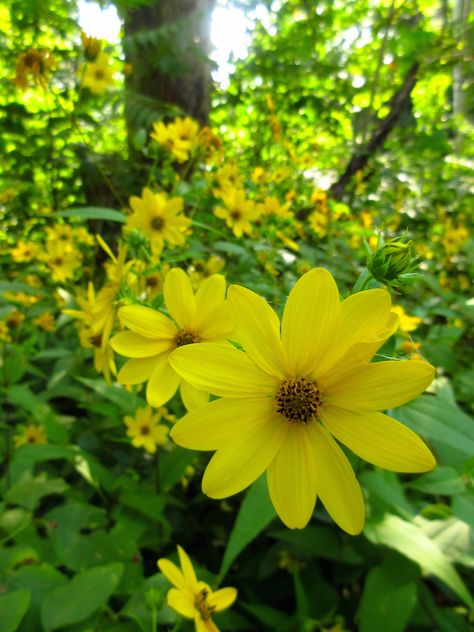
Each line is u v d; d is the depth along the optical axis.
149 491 0.23
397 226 0.55
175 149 0.34
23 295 0.41
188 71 0.49
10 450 0.25
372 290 0.10
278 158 0.58
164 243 0.28
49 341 0.39
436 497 0.21
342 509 0.10
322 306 0.10
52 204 0.57
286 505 0.11
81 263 0.46
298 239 0.47
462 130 0.95
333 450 0.11
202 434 0.10
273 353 0.11
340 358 0.11
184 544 0.26
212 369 0.11
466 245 0.44
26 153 0.54
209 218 0.35
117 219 0.24
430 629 0.19
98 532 0.19
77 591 0.16
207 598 0.15
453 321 0.39
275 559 0.22
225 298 0.15
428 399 0.15
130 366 0.15
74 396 0.31
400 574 0.17
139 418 0.25
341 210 0.50
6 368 0.26
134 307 0.14
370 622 0.16
